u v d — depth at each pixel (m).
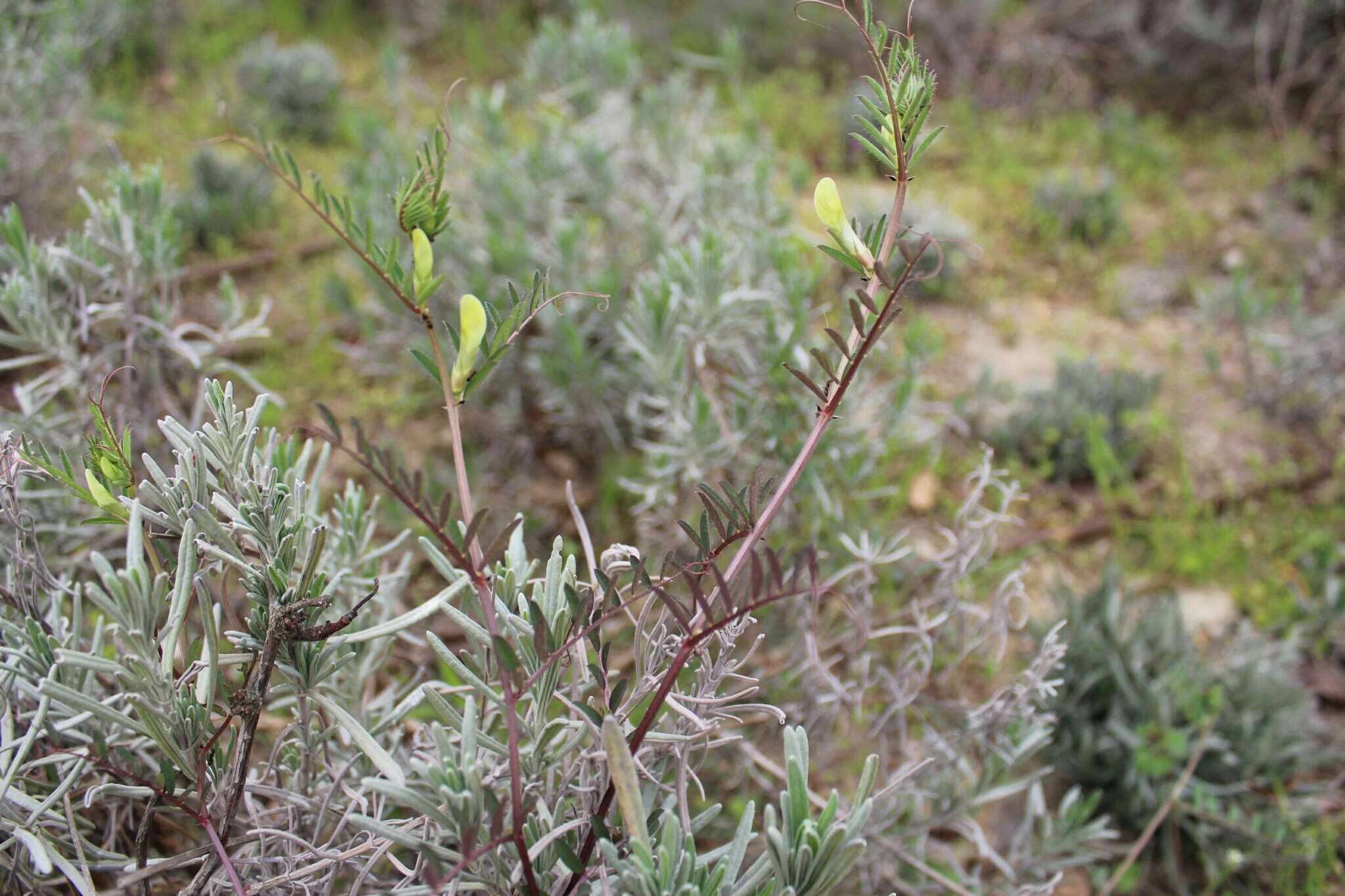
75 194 3.80
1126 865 2.27
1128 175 5.63
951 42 6.44
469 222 3.59
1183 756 2.42
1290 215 5.22
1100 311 4.62
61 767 1.48
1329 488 3.64
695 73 6.38
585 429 3.30
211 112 5.20
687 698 1.33
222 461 1.40
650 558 2.70
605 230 3.71
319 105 5.30
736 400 2.69
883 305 1.17
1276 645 2.86
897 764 2.42
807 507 2.73
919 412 3.40
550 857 1.30
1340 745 2.75
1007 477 3.56
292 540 1.34
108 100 4.81
